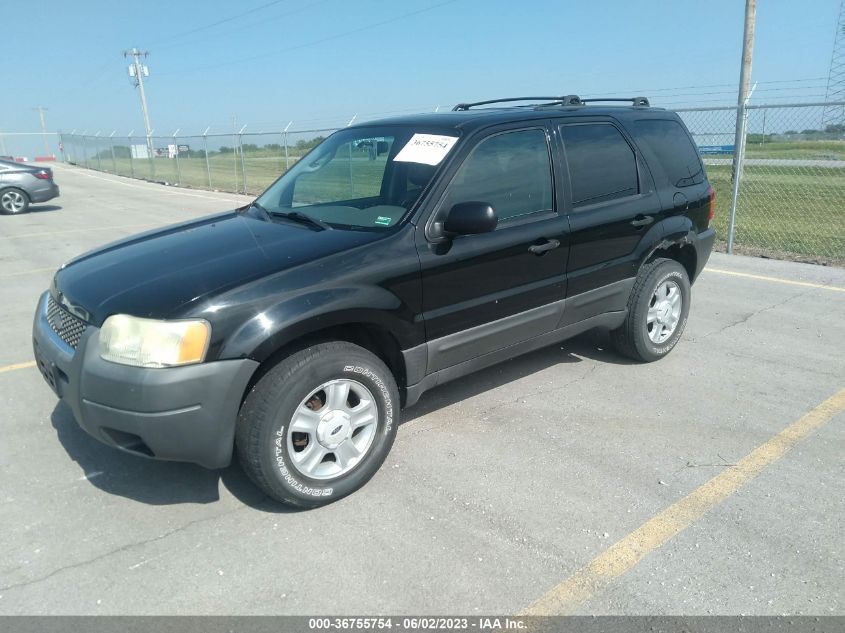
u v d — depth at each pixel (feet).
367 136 13.70
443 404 13.91
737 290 22.90
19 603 8.32
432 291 11.16
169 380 8.82
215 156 81.51
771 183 51.85
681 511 10.09
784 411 13.43
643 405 13.78
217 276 9.70
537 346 13.62
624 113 15.39
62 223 44.50
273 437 9.53
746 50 44.45
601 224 13.82
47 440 12.55
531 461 11.60
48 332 10.75
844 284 23.47
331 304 9.82
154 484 11.04
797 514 9.98
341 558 9.12
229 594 8.46
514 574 8.76
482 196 11.99
